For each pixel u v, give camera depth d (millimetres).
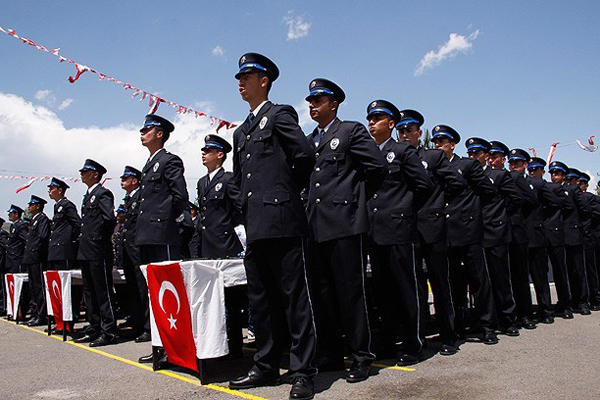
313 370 3293
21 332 7180
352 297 3574
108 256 5918
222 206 5883
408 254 4148
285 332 3893
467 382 3307
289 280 3391
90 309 5980
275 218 3365
